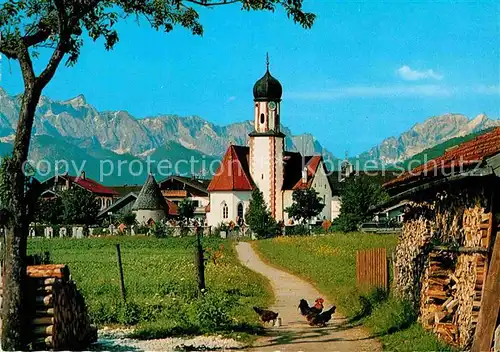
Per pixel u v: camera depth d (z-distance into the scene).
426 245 22.11
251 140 131.50
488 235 16.94
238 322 25.19
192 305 24.92
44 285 17.98
